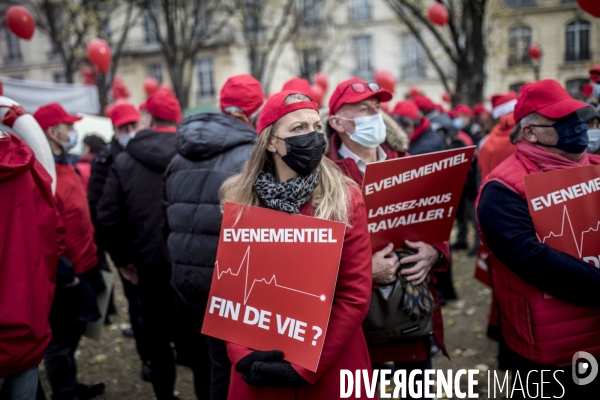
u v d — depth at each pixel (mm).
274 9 18406
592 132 2697
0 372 1859
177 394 3574
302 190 1754
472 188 5648
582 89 5258
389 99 2469
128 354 4410
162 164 3057
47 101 9273
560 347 2092
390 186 2158
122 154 3186
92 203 4047
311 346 1656
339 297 1744
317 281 1682
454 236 8258
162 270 3080
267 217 1783
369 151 2576
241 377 1842
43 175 2117
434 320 2490
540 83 2258
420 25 23797
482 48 10750
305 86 3559
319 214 1722
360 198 1809
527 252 2059
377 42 28531
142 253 3088
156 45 28016
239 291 1815
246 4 15445
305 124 1771
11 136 1955
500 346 3129
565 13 24812
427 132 4738
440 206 2289
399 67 28562
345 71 28781
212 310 1861
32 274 1936
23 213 1933
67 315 3076
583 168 2156
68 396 3174
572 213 2129
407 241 2299
